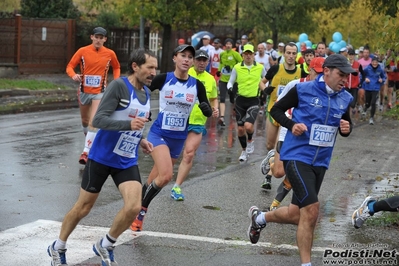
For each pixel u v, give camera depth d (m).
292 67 14.44
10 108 27.00
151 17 38.56
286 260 9.27
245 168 16.48
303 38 36.50
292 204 9.06
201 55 14.51
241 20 47.31
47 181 14.05
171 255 9.36
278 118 8.73
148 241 9.99
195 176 15.25
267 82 16.64
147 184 10.79
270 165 12.91
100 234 10.23
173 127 11.19
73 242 9.77
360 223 9.77
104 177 8.48
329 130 8.69
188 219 11.38
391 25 11.90
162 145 11.02
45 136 20.05
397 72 33.50
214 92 14.82
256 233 9.70
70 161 16.34
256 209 9.67
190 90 11.21
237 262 9.14
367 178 15.70
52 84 35.97
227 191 13.77
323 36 51.97
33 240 9.84
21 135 20.06
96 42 16.83
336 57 8.57
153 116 25.91
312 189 8.45
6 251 9.27
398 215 11.51
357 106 31.34
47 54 40.84
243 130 17.44
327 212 12.24
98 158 8.41
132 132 8.36
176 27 40.00
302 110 8.72
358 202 13.14
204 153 18.64
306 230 8.39
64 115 25.38
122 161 8.45
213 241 10.09
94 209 11.83
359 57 32.03
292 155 8.70
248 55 17.44
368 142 21.94
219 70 25.42
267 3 45.38
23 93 32.69
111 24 45.38
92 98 16.83
